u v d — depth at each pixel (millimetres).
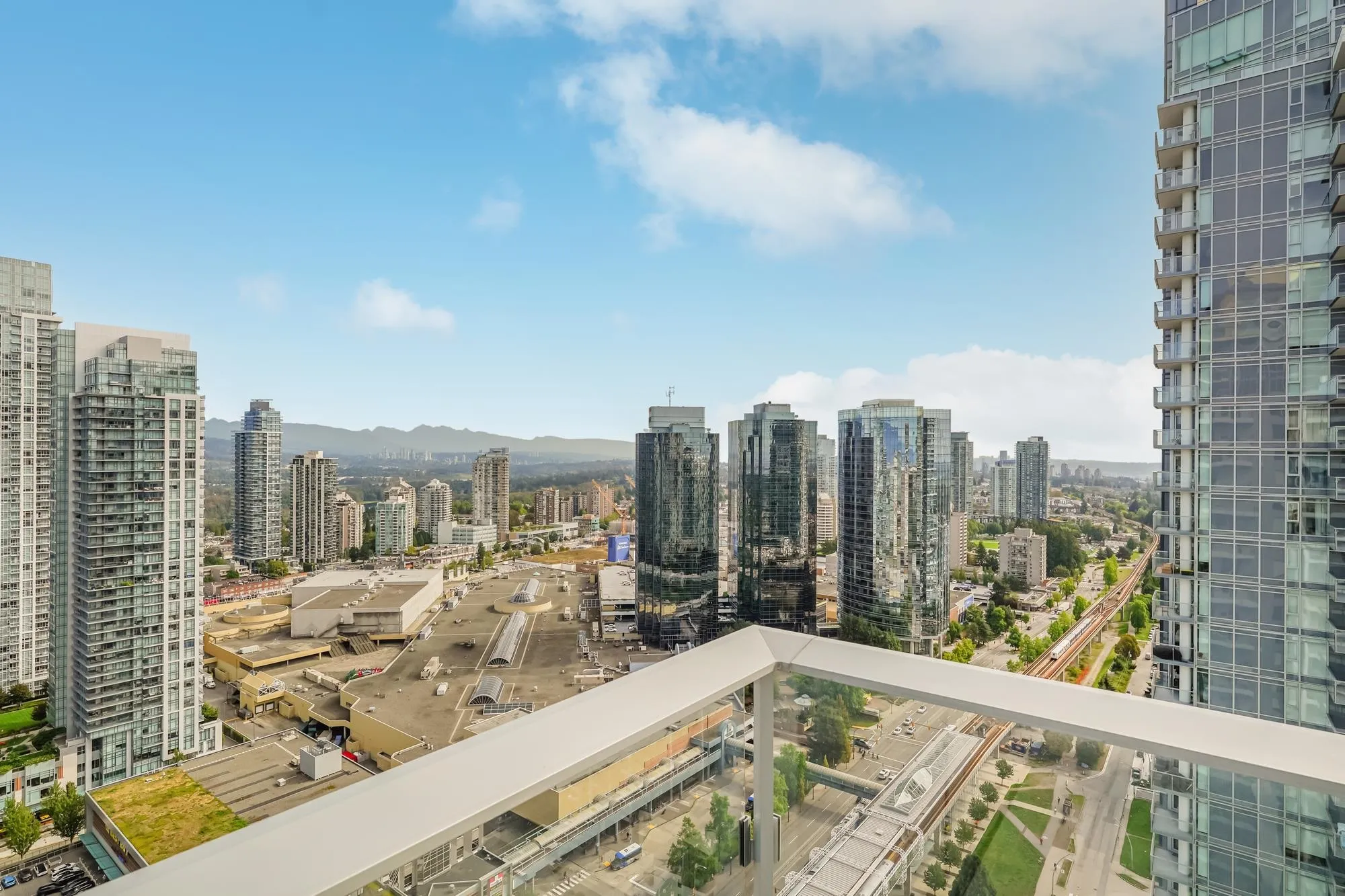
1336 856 1424
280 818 1016
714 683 1666
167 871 891
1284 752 1409
